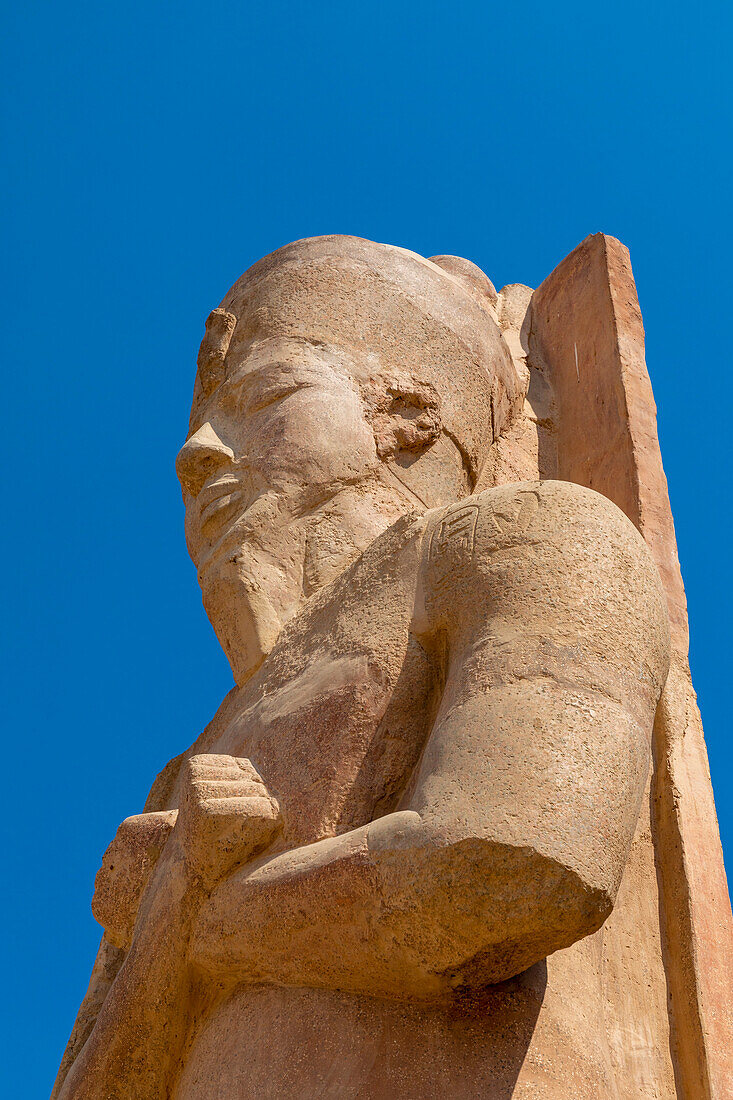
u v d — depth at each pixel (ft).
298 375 29.86
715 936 25.90
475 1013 21.74
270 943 22.13
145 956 24.07
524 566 22.79
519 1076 21.43
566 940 20.25
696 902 26.04
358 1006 21.80
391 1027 21.53
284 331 30.76
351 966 21.47
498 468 33.04
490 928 19.89
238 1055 22.21
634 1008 24.79
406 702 23.65
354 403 29.71
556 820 19.92
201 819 23.16
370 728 23.52
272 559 28.02
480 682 21.70
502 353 33.68
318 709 24.07
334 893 21.12
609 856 20.10
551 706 21.07
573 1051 22.38
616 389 33.81
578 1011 23.27
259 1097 21.49
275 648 26.99
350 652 24.49
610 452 33.04
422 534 25.11
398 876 20.34
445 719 21.71
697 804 27.37
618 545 23.16
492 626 22.45
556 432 35.14
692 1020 24.95
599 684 21.58
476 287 37.17
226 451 29.58
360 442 29.30
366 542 28.22
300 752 23.84
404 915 20.31
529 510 23.61
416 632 24.07
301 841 22.91
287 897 21.79
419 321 31.53
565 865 19.61
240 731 25.64
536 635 21.95
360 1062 21.29
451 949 20.33
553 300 37.91
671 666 29.12
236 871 23.30
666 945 25.90
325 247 32.30
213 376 31.42
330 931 21.38
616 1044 24.13
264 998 22.59
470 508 24.57
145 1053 23.95
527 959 20.80
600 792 20.39
